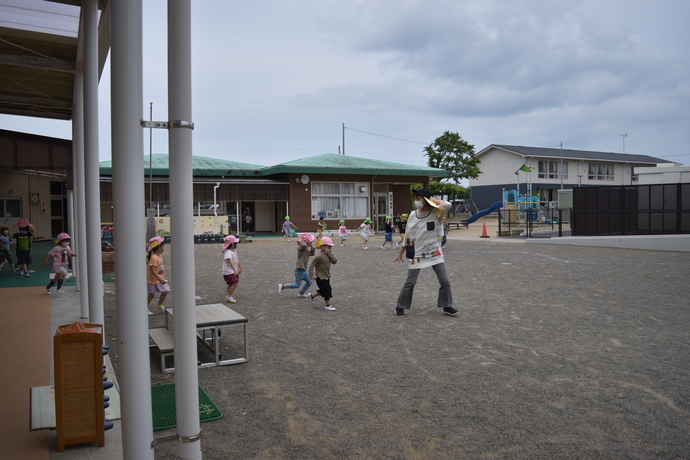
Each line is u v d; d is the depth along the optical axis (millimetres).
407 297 8094
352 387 4910
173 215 2812
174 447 3680
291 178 32031
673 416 4188
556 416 4195
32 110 11180
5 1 6188
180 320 2852
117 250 2752
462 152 51812
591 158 55125
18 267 14008
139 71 2775
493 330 7094
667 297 9438
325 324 7555
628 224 20688
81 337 3600
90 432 3656
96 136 6293
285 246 23281
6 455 3490
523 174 52125
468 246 21594
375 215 35844
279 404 4488
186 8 2779
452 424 4059
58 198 25062
